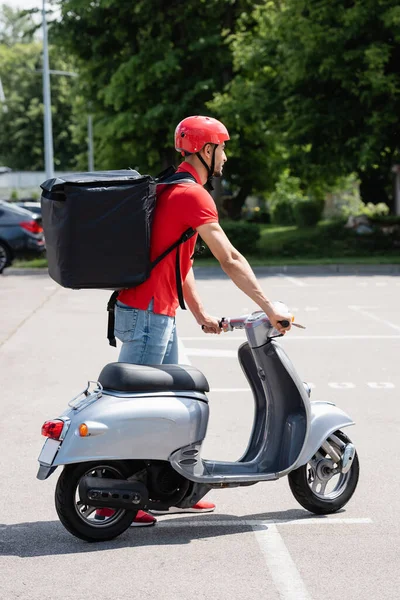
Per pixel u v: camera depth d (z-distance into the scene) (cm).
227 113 3375
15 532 593
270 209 6875
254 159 4544
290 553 550
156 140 4103
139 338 587
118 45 4009
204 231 574
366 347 1346
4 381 1116
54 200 556
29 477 724
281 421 606
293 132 3131
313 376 1132
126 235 558
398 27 2942
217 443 815
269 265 2938
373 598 480
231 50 3706
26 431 874
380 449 795
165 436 562
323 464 621
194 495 582
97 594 488
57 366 1212
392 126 3094
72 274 555
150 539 577
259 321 597
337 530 593
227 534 586
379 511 631
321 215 5112
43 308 1870
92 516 608
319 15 3014
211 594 486
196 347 1363
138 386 565
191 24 3812
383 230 3738
